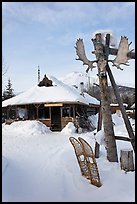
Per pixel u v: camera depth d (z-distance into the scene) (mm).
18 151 11305
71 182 6082
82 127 25188
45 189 5578
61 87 29125
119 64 7414
